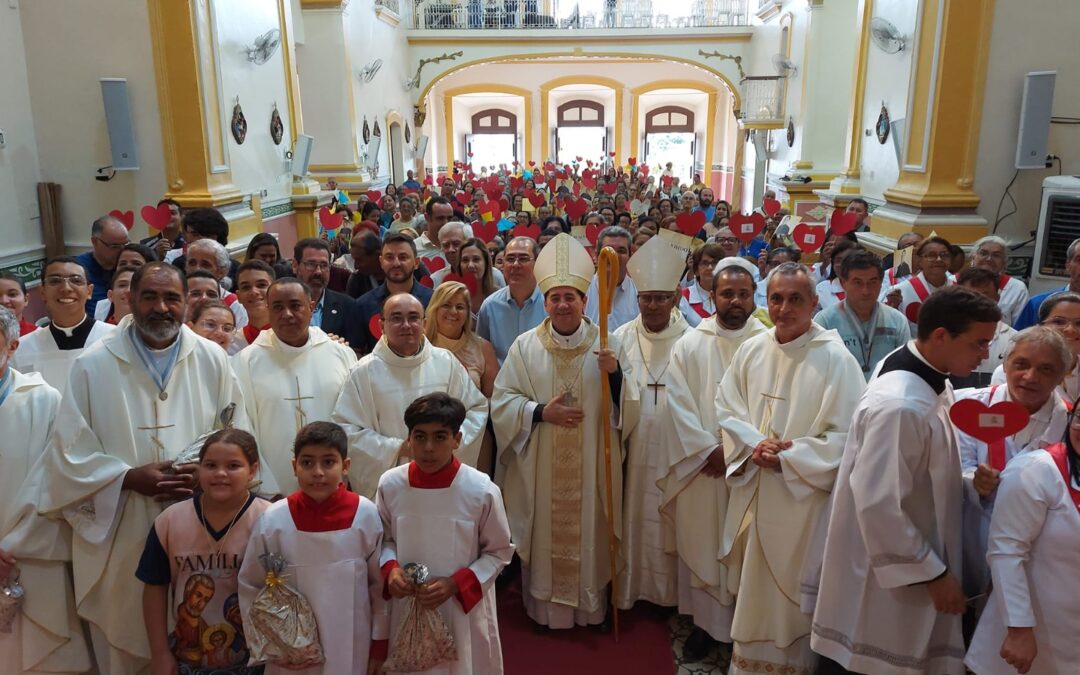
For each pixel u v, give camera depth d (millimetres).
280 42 8430
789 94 13070
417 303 2812
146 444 2432
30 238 6051
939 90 5891
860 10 8047
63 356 2900
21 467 2414
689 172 22172
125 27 6031
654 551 3123
